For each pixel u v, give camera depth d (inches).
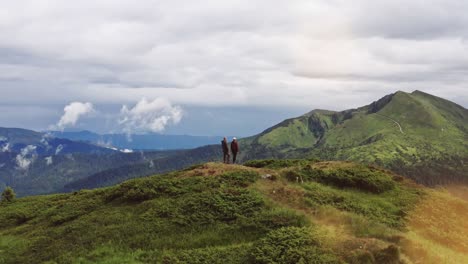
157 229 1104.8
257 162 1871.3
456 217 1294.3
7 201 2096.5
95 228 1174.3
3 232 1430.9
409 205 1321.4
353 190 1450.5
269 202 1203.2
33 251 1134.4
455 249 1087.6
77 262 976.9
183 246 1009.5
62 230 1227.9
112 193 1472.7
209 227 1095.6
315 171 1547.7
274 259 869.2
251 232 1046.4
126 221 1195.3
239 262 887.1
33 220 1503.4
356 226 1031.0
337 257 850.1
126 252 1007.0
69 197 1807.3
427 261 871.1
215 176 1467.8
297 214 1098.1
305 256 860.6
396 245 896.9
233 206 1183.6
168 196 1344.7
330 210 1145.4
